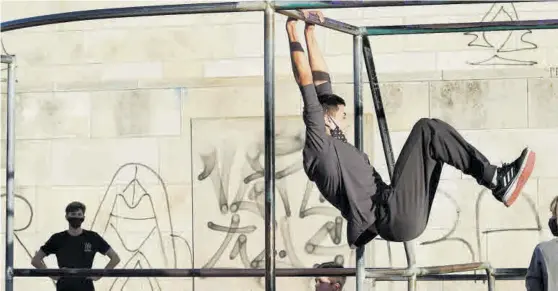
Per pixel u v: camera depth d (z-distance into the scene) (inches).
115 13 247.9
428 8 444.8
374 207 252.8
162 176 470.6
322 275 300.5
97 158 473.7
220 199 468.4
